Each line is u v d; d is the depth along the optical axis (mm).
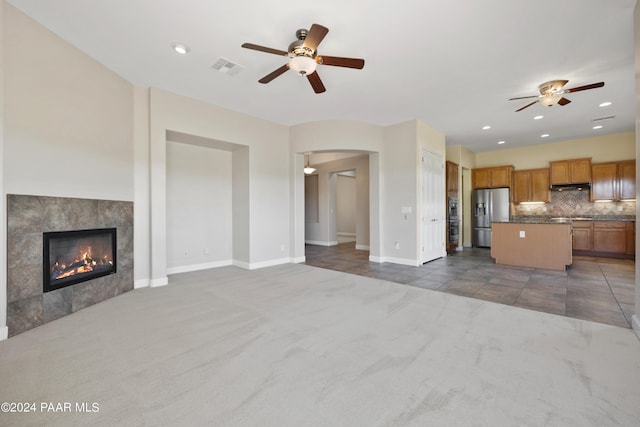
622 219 6242
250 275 4574
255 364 1947
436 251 6004
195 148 5008
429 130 5734
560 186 6863
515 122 5488
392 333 2418
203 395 1624
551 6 2365
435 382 1741
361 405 1539
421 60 3227
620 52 3061
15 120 2443
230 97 4293
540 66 3361
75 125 2994
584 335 2357
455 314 2848
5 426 1384
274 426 1394
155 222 3939
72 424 1400
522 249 5188
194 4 2361
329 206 8812
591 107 4680
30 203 2533
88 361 1982
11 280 2377
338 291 3660
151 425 1398
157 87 3947
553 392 1635
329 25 2623
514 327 2525
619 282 4027
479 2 2322
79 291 2988
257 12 2455
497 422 1411
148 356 2051
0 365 1929
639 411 1477
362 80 3723
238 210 5344
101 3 2355
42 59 2662
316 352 2107
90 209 3150
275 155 5527
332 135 5391
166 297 3420
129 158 3738
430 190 5773
